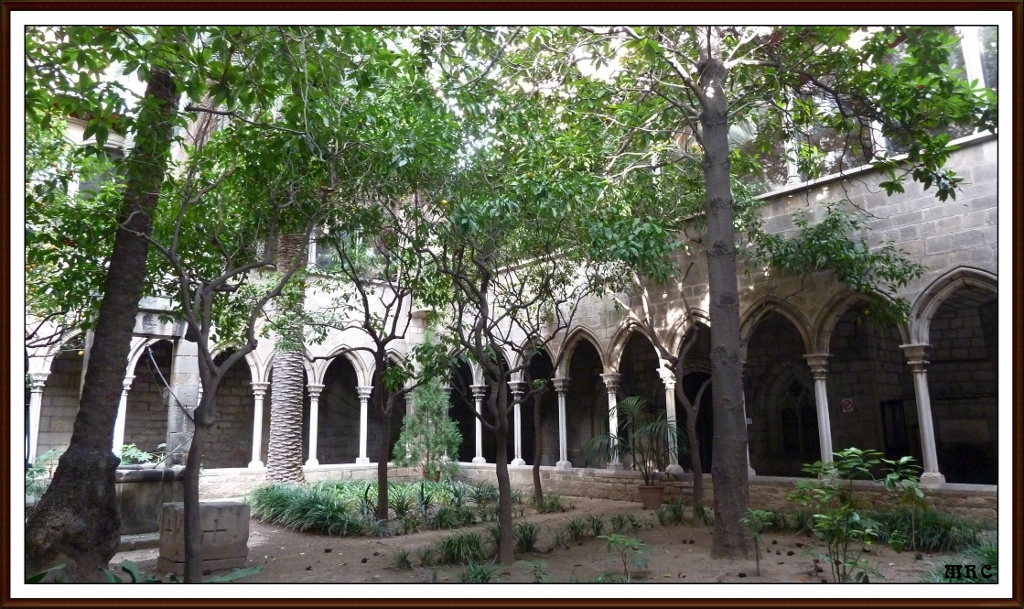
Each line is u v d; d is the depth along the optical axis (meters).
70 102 6.63
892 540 6.63
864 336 14.48
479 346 8.58
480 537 9.54
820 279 11.55
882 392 14.46
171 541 8.09
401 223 10.03
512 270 11.86
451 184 8.89
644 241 9.70
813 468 7.29
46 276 10.48
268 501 12.30
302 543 10.19
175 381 11.23
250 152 8.24
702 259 13.00
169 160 9.06
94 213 8.41
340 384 20.61
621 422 14.77
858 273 10.56
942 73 8.12
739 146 13.29
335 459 20.14
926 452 10.27
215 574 8.07
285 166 8.20
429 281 11.46
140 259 7.19
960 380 13.85
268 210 8.80
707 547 8.75
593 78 10.50
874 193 11.25
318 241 9.41
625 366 17.88
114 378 6.82
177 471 10.60
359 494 13.21
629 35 8.44
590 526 10.19
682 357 12.44
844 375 14.65
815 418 15.11
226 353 19.00
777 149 13.30
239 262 9.31
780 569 7.35
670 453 13.80
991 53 9.95
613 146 11.03
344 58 7.38
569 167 9.93
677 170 11.91
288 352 14.77
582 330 15.20
